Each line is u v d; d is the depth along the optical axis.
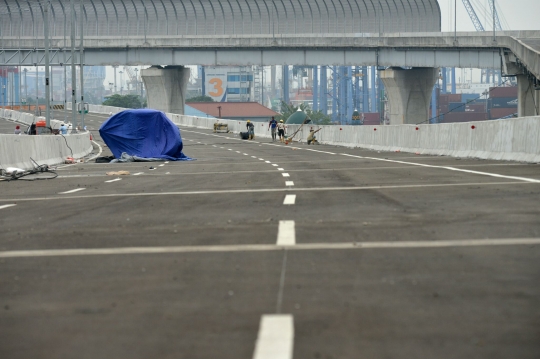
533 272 8.81
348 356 5.74
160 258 10.33
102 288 8.49
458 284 8.23
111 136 46.97
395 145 54.03
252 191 20.77
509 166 29.03
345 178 25.00
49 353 6.05
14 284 8.88
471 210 14.76
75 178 29.77
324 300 7.60
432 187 20.27
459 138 40.88
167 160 46.16
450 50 122.62
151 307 7.50
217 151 59.12
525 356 5.72
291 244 11.16
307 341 6.16
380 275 8.80
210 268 9.50
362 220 13.68
